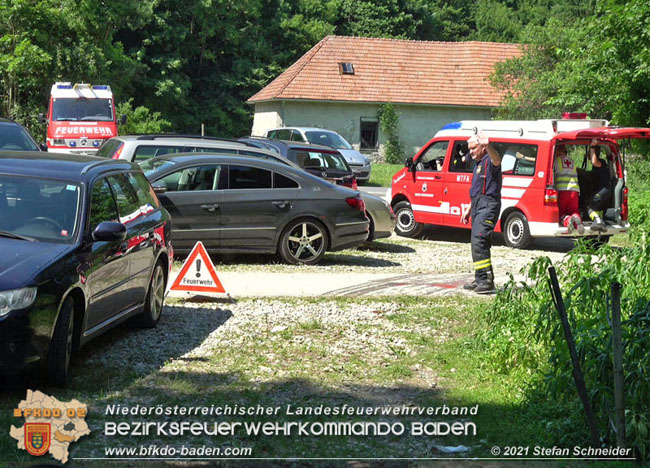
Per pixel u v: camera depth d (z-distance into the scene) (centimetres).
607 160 1527
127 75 4712
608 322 537
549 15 6694
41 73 3881
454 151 1641
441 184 1655
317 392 621
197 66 5759
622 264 686
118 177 769
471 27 7212
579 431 527
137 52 5197
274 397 607
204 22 5488
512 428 551
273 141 1709
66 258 608
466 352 725
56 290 580
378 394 621
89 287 634
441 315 881
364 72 4412
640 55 1978
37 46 3891
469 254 1461
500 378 660
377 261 1333
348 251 1437
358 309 906
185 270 945
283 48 5962
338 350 738
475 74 4475
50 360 587
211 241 1180
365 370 682
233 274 1114
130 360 691
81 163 732
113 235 652
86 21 4322
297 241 1227
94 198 686
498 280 1138
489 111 4369
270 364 689
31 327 555
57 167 705
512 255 1443
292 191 1222
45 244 621
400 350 744
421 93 4362
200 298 948
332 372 673
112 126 2625
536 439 530
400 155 4369
